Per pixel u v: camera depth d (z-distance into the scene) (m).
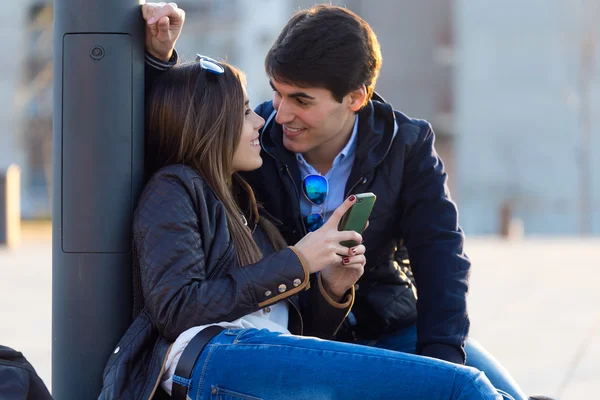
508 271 16.28
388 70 49.16
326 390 3.12
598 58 46.34
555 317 10.38
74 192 3.78
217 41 55.03
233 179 4.14
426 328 4.02
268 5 53.34
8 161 50.88
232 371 3.23
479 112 47.31
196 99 3.84
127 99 3.79
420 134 4.27
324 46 3.93
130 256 3.81
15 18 50.94
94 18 3.76
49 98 50.34
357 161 4.19
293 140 4.16
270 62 4.02
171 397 3.35
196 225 3.56
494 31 47.16
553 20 46.66
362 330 4.39
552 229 46.31
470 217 47.12
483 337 9.00
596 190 46.44
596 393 6.55
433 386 3.06
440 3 48.66
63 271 3.81
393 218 4.29
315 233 3.61
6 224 20.53
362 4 49.34
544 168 46.66
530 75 46.81
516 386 3.99
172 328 3.41
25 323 9.55
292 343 3.24
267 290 3.46
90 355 3.79
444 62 48.62
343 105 4.09
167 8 3.83
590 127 46.41
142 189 3.86
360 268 3.78
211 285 3.43
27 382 2.88
